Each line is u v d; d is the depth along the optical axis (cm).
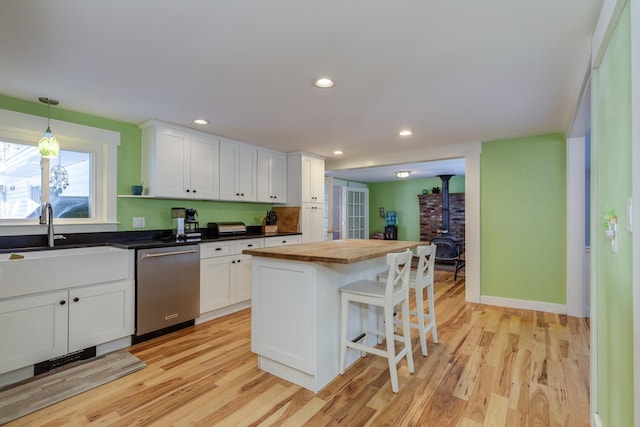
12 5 142
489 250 405
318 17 153
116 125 318
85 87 235
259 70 209
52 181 286
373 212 887
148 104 271
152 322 284
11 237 258
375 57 192
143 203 339
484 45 178
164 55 189
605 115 145
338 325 230
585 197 355
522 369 233
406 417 179
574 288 355
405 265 226
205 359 249
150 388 207
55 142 241
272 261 226
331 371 220
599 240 159
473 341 285
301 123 326
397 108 280
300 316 211
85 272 242
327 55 190
